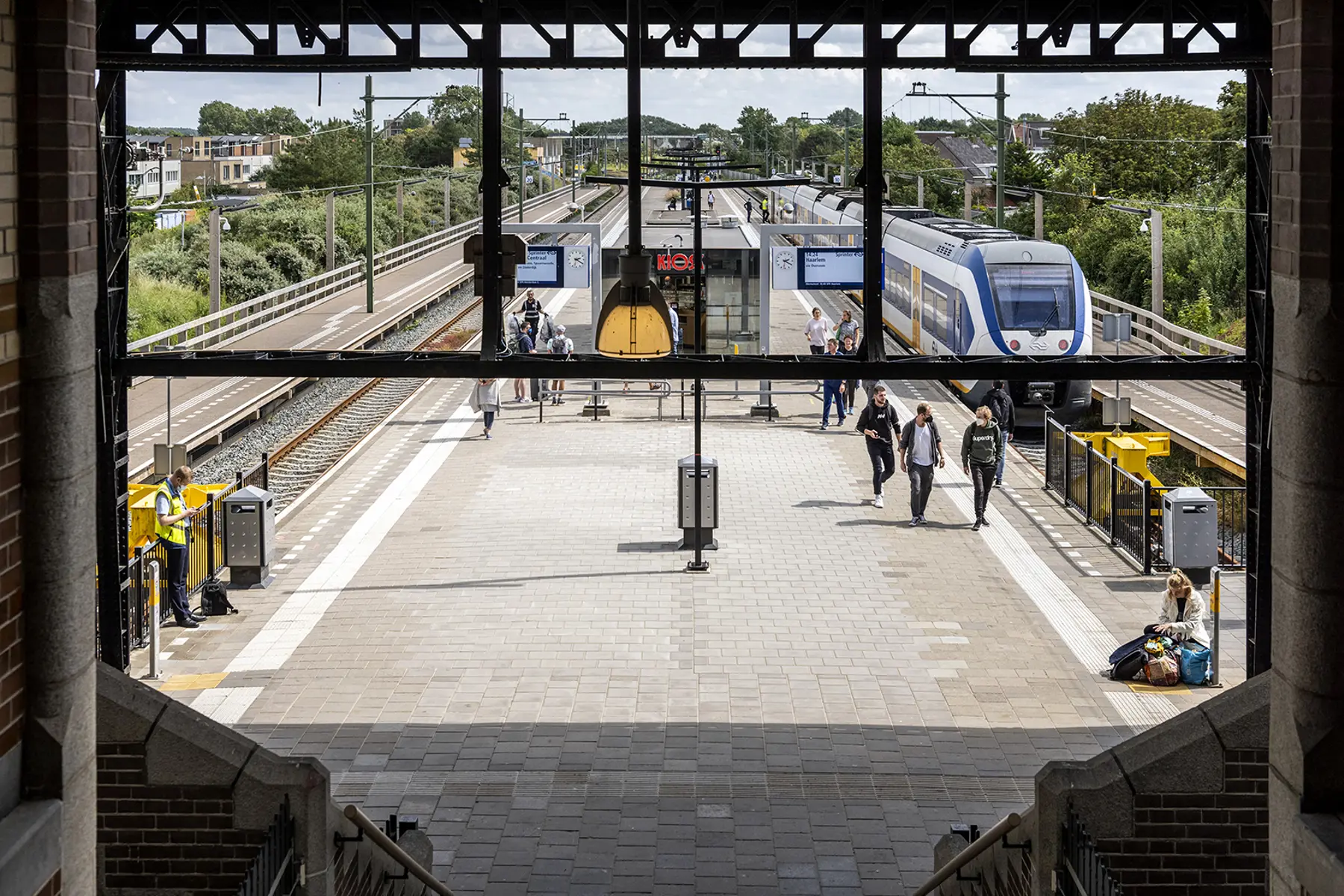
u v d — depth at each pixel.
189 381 36.28
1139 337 43.44
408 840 10.40
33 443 4.94
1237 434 29.98
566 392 31.59
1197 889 8.33
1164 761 8.27
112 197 14.51
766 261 32.78
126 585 14.98
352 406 34.12
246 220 67.88
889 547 20.33
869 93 13.71
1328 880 4.95
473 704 14.41
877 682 15.01
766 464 26.14
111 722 8.04
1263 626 14.50
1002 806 12.12
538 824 11.83
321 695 14.66
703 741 13.45
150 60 13.77
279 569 19.42
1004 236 34.62
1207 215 54.41
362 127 99.12
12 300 4.85
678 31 13.70
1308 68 5.09
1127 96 77.44
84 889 5.20
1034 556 19.91
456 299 57.03
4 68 4.79
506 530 21.34
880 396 22.47
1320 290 5.12
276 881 7.38
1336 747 5.21
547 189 127.62
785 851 11.37
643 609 17.42
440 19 13.90
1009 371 13.73
